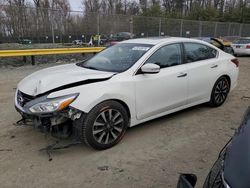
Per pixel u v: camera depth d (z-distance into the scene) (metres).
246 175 1.72
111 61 4.81
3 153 4.07
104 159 3.92
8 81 9.20
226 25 26.97
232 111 5.97
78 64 5.18
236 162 1.85
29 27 14.56
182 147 4.31
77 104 3.75
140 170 3.67
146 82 4.49
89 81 4.06
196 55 5.54
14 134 4.70
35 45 14.70
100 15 17.19
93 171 3.63
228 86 6.29
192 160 3.93
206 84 5.66
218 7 52.25
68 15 15.83
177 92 5.04
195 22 23.75
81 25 16.44
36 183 3.39
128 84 4.27
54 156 3.99
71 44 16.05
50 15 15.18
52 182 3.40
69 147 4.23
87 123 3.86
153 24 20.47
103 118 4.02
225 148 2.26
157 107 4.77
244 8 44.97
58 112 3.70
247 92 7.78
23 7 14.31
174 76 4.92
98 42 17.12
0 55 11.68
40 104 3.77
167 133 4.79
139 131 4.84
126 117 4.32
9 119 5.39
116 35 18.14
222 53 6.21
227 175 1.79
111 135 4.20
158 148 4.26
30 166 3.74
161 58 4.85
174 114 5.70
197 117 5.57
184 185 2.00
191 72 5.25
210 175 2.05
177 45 5.19
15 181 3.42
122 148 4.23
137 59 4.58
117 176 3.53
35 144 4.34
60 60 14.45
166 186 3.34
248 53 18.44
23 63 13.23
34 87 4.10
